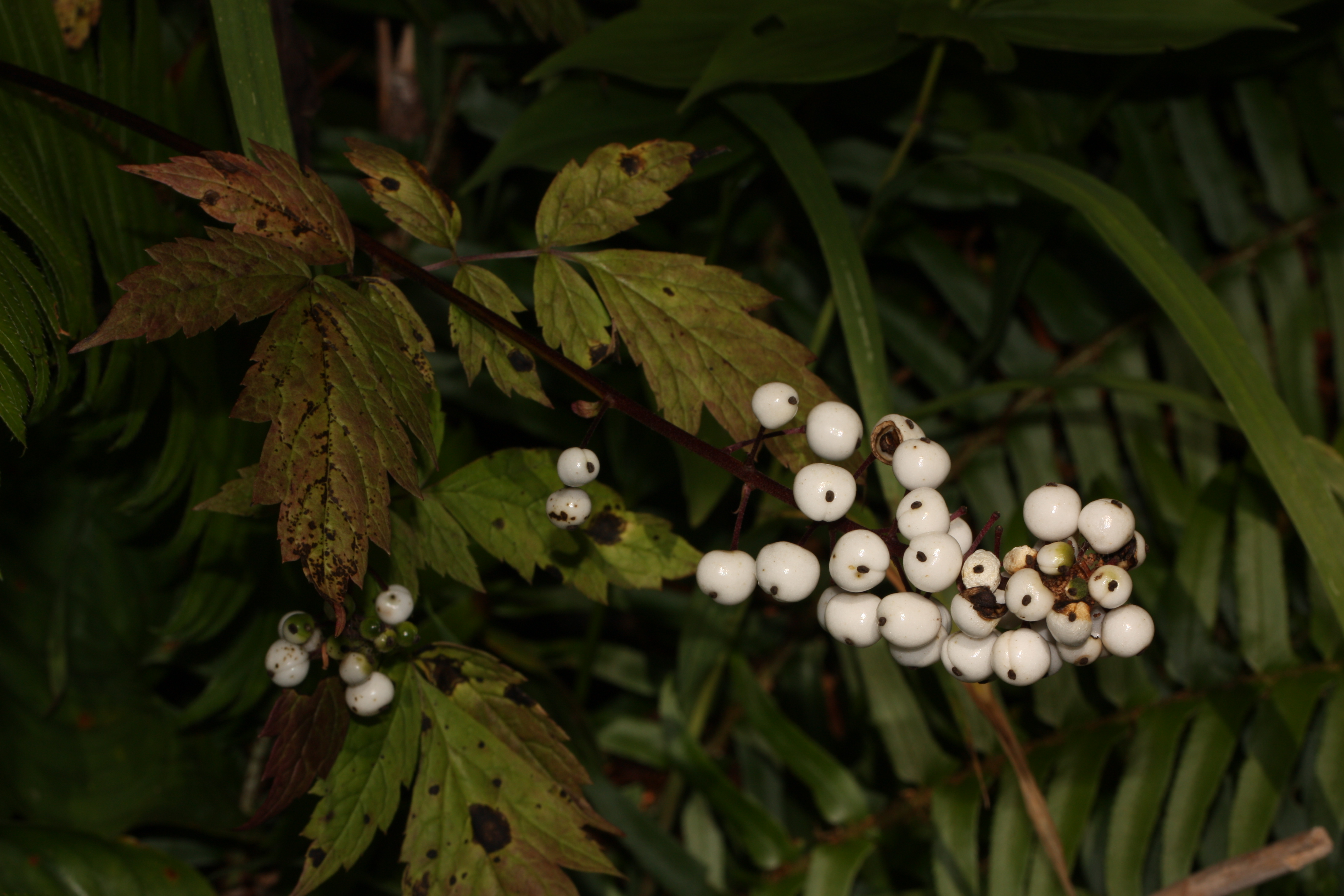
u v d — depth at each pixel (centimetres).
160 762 57
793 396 37
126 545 58
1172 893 46
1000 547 38
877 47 52
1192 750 54
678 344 39
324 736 39
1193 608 57
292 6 49
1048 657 35
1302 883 54
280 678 39
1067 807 54
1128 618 35
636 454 63
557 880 40
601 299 40
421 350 38
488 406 63
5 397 38
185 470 48
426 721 40
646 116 58
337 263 38
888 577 41
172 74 52
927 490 36
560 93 58
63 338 42
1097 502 35
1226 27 50
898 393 72
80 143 45
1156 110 69
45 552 56
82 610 56
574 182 40
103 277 49
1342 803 51
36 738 54
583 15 65
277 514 39
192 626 53
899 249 70
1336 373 64
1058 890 53
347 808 40
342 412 36
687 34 56
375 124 74
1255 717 55
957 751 63
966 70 67
